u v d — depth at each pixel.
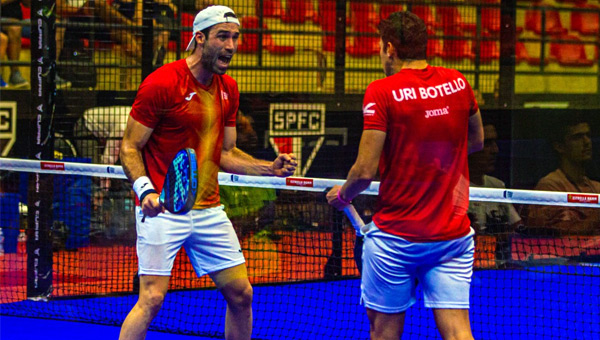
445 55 14.77
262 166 7.32
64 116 10.82
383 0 14.70
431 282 6.07
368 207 11.05
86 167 8.96
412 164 5.82
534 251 12.30
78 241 11.09
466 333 5.99
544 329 9.41
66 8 10.84
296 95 12.82
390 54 5.97
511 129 13.17
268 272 11.31
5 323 9.39
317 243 11.52
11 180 11.27
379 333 6.26
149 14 11.27
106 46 11.09
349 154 13.05
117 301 10.51
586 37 16.72
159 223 6.72
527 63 16.23
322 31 13.77
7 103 11.81
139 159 6.65
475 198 7.62
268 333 9.23
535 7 16.50
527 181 13.01
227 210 11.27
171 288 11.04
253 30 13.18
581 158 13.05
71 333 9.04
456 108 5.88
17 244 11.30
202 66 6.68
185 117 6.69
